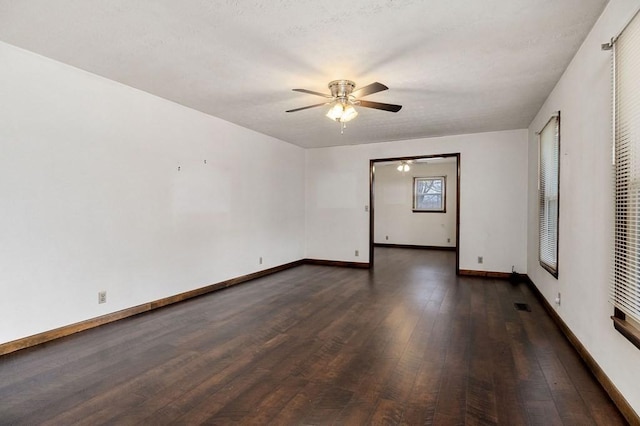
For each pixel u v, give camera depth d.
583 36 2.42
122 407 1.93
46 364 2.45
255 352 2.67
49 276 2.89
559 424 1.78
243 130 5.17
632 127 1.76
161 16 2.19
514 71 3.03
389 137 5.90
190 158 4.25
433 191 9.32
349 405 1.95
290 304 3.99
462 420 1.81
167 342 2.86
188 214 4.24
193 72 3.10
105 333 3.06
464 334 3.04
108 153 3.34
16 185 2.69
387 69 2.98
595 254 2.31
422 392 2.09
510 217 5.43
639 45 1.66
